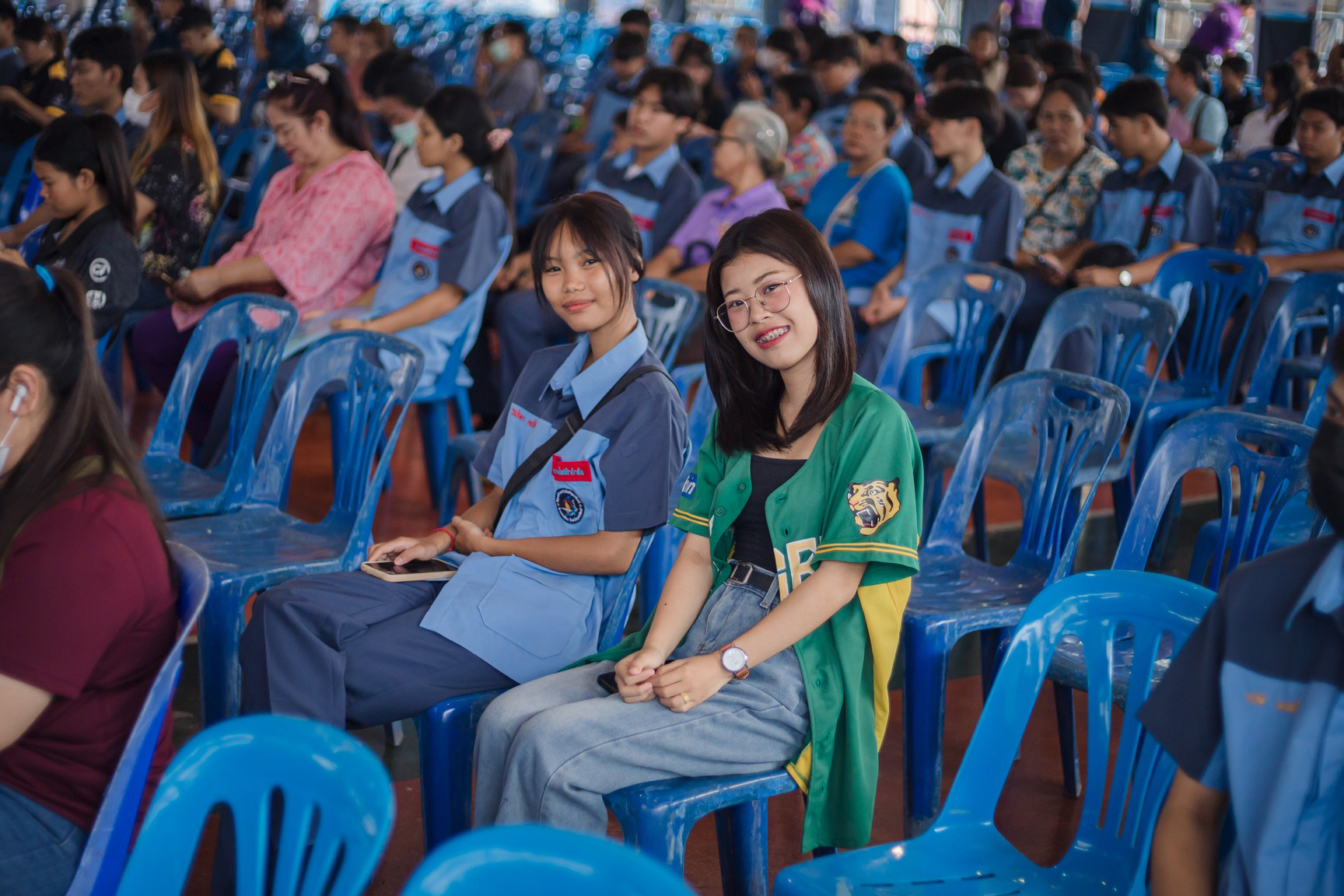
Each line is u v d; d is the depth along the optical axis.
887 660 1.74
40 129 6.82
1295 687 1.11
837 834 1.76
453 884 0.91
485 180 4.05
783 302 1.71
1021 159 5.09
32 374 1.37
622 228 2.12
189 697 2.80
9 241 4.68
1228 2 9.77
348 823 1.05
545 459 2.17
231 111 6.96
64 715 1.41
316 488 4.23
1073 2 10.22
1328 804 1.11
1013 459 3.07
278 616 1.99
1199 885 1.21
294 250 3.89
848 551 1.68
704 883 2.18
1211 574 2.15
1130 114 4.64
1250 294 3.77
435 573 2.11
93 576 1.36
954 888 1.44
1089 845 1.50
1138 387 3.68
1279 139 6.85
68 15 9.83
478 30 10.17
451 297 3.90
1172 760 1.41
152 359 3.97
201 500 2.83
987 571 2.45
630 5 12.27
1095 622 1.52
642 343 2.15
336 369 2.77
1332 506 1.06
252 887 1.12
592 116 7.43
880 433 1.71
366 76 6.44
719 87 7.46
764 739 1.72
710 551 1.88
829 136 6.57
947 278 3.81
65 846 1.42
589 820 1.67
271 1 8.34
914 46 10.88
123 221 3.53
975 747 1.52
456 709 1.96
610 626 2.12
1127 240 4.74
